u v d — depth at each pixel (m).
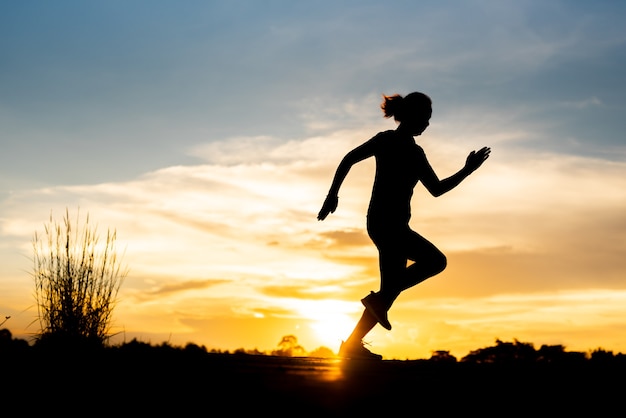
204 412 2.60
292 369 3.40
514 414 2.75
